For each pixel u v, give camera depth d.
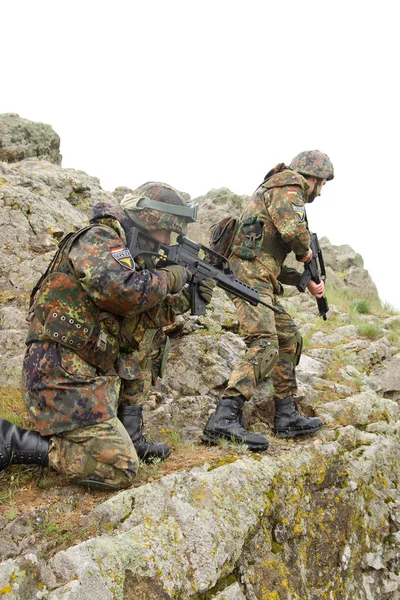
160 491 3.35
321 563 4.03
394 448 5.20
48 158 9.06
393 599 4.43
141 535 3.08
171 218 3.70
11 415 4.07
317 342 7.23
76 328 3.31
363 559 4.37
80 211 6.66
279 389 4.66
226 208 10.73
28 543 2.92
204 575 3.16
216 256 4.03
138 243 3.70
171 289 3.59
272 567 3.62
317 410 5.16
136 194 3.77
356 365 6.80
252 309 4.41
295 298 8.80
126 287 3.24
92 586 2.73
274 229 4.57
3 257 5.24
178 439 4.34
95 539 2.92
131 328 3.61
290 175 4.53
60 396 3.30
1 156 8.59
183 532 3.23
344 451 4.67
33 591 2.67
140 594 2.90
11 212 5.45
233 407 4.26
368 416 5.41
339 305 9.04
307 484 4.20
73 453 3.30
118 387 3.50
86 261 3.25
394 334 7.89
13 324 4.82
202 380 5.04
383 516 4.68
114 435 3.32
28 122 8.90
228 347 5.39
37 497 3.28
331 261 11.29
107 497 3.33
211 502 3.46
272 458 4.10
